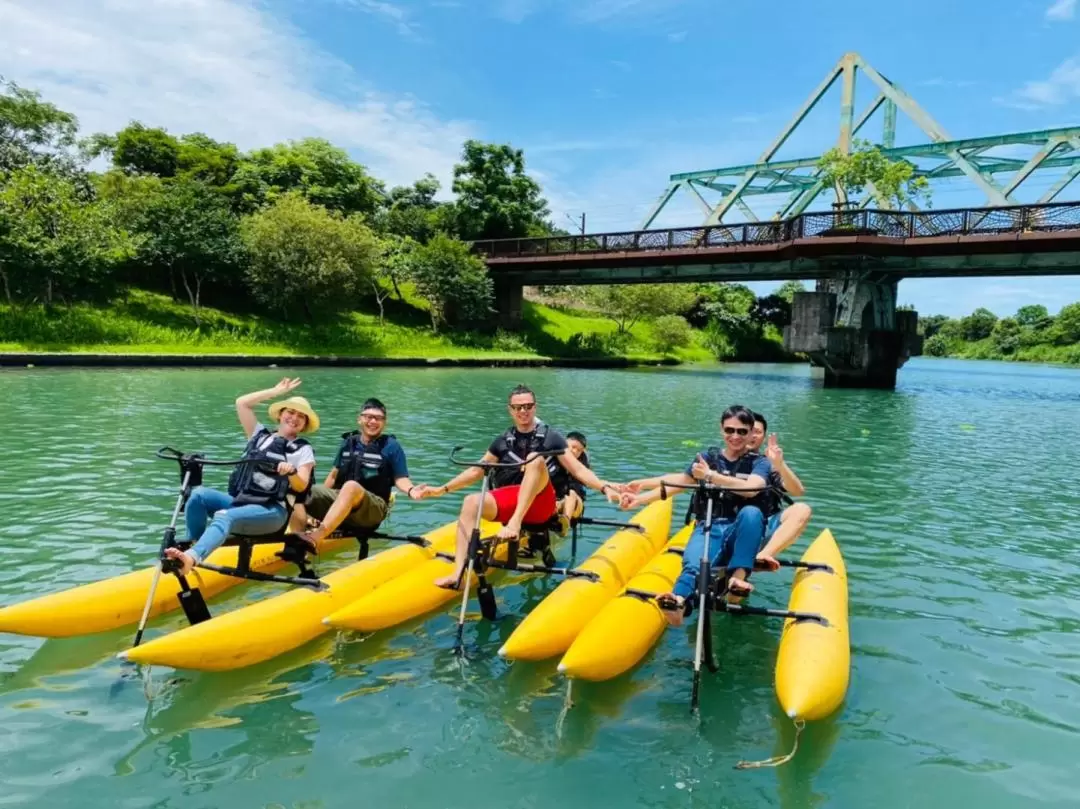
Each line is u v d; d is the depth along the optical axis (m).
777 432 14.78
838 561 5.50
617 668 4.07
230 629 4.08
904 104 39.69
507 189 49.44
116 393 16.33
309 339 32.06
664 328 49.03
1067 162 39.31
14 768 3.15
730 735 3.61
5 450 9.70
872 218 25.97
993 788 3.25
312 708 3.72
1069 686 4.19
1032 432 15.88
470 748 3.42
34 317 25.05
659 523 6.61
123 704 3.70
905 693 4.06
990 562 6.43
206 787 3.08
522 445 5.50
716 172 47.88
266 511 4.82
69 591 4.46
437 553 5.45
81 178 35.03
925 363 68.81
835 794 3.19
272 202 41.44
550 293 55.91
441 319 39.03
